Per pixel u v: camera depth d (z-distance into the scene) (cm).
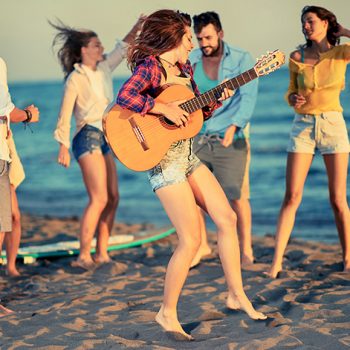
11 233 810
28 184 2256
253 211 1619
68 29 843
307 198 1720
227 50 799
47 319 626
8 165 625
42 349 548
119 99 550
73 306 670
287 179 750
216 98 579
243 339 550
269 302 657
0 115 610
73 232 1133
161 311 566
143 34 563
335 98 732
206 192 570
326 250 946
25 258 884
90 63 833
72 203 1900
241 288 589
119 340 557
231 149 806
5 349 552
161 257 905
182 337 559
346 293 658
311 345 535
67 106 819
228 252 579
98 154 820
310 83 729
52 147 3189
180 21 562
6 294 736
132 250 949
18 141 3412
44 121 4316
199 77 809
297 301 655
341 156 733
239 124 792
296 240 1071
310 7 732
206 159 812
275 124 3212
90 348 547
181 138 563
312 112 733
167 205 554
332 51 728
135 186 2069
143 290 725
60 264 877
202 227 872
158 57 564
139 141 561
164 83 566
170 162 558
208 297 681
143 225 1305
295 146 741
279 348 527
